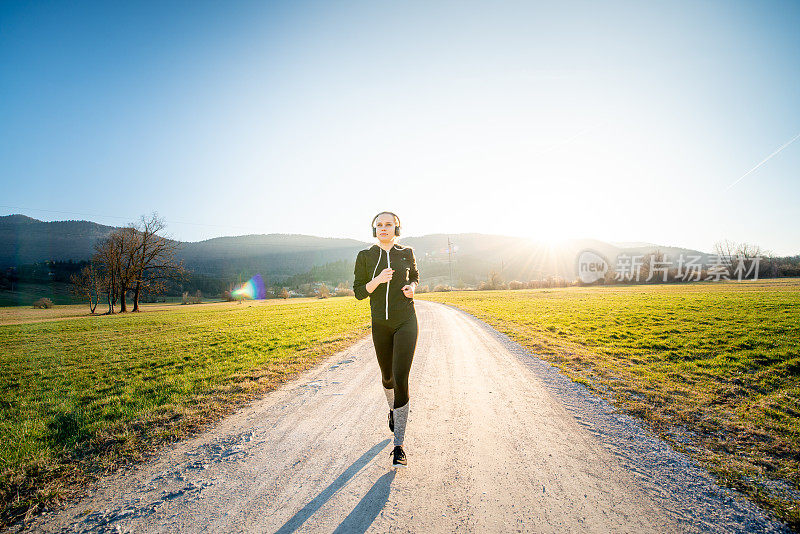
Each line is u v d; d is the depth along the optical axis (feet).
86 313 153.58
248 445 12.46
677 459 10.98
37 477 10.49
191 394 19.10
